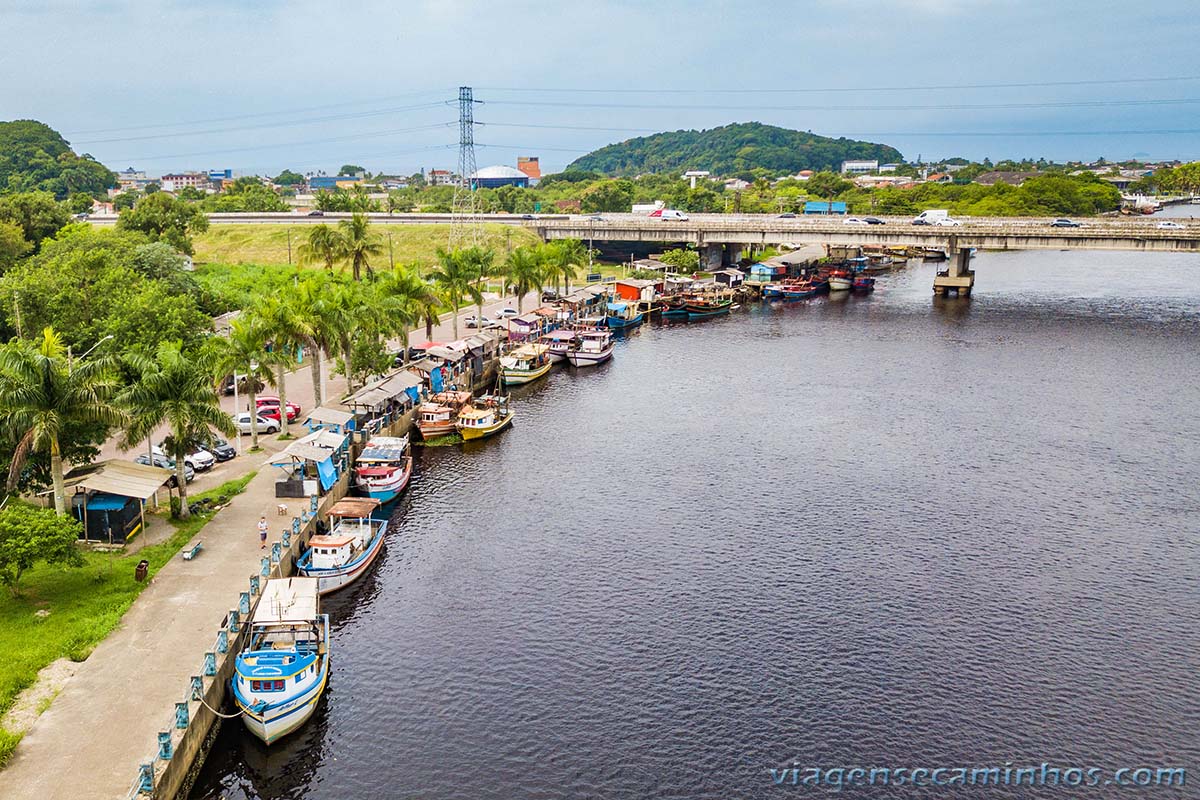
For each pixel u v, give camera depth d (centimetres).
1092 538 8675
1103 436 11769
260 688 5666
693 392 14075
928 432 11919
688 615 7238
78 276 12569
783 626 7088
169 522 7781
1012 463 10731
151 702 5294
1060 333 18588
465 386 13550
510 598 7494
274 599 6331
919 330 19125
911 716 6047
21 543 6084
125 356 7812
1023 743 5812
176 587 6644
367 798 5259
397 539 8625
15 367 6819
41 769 4706
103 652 5775
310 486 8412
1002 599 7519
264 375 10100
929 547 8462
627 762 5575
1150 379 14725
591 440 11600
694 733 5847
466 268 15875
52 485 7688
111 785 4619
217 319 15950
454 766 5516
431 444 11462
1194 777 5547
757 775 5491
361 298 12356
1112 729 5956
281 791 5300
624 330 19312
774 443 11469
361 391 11325
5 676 5388
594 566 8056
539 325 17075
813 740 5803
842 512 9262
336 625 7056
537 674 6444
